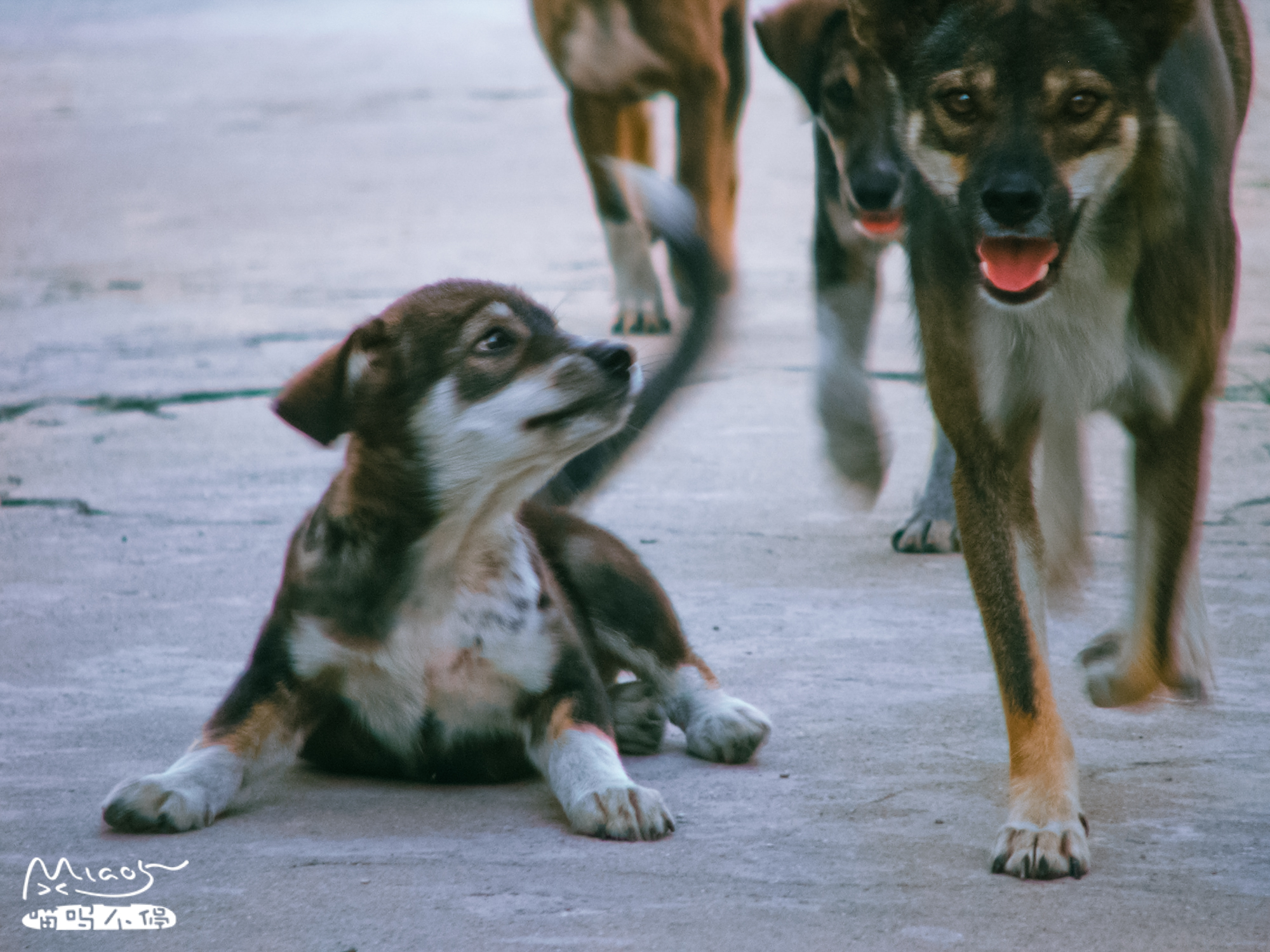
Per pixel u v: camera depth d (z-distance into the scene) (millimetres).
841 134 9289
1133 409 5441
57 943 4141
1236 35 6688
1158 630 5414
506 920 4250
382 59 38250
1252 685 6410
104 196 23094
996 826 4988
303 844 4898
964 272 5305
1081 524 6398
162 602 7773
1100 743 5801
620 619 6137
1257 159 21812
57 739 5898
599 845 4887
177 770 5145
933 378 5410
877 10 5496
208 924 4242
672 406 7090
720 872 4617
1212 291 5281
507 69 35531
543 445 5395
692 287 7156
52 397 12422
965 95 5191
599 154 13102
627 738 5988
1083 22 5105
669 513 9367
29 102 33688
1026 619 5082
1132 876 4551
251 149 27000
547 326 5578
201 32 46625
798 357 13086
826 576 8148
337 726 5641
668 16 11734
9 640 7160
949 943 4082
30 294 16719
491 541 5492
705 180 12094
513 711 5543
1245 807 5125
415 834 5016
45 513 9469
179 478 10227
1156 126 5199
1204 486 5500
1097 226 5246
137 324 15016
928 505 8680
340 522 5383
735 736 5738
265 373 12992
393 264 17375
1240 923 4199
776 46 9758
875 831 4965
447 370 5344
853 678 6594
